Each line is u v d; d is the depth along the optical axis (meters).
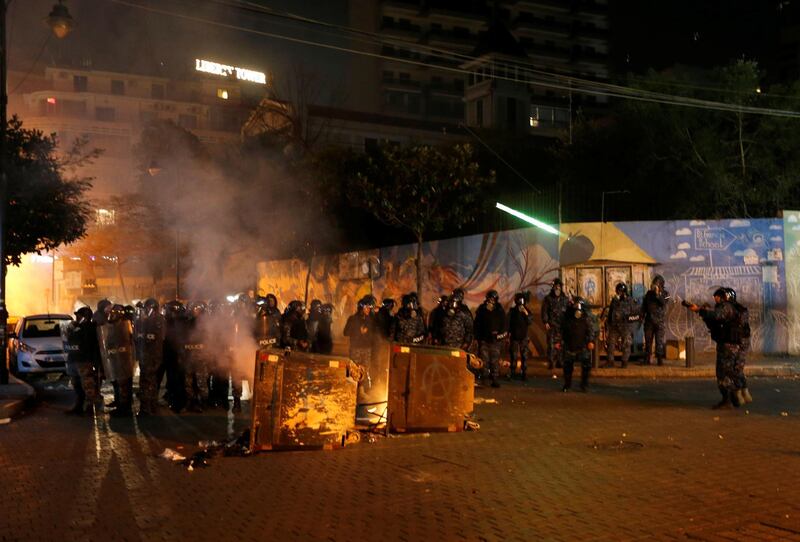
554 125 77.38
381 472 8.06
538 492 7.18
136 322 12.83
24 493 7.34
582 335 14.63
